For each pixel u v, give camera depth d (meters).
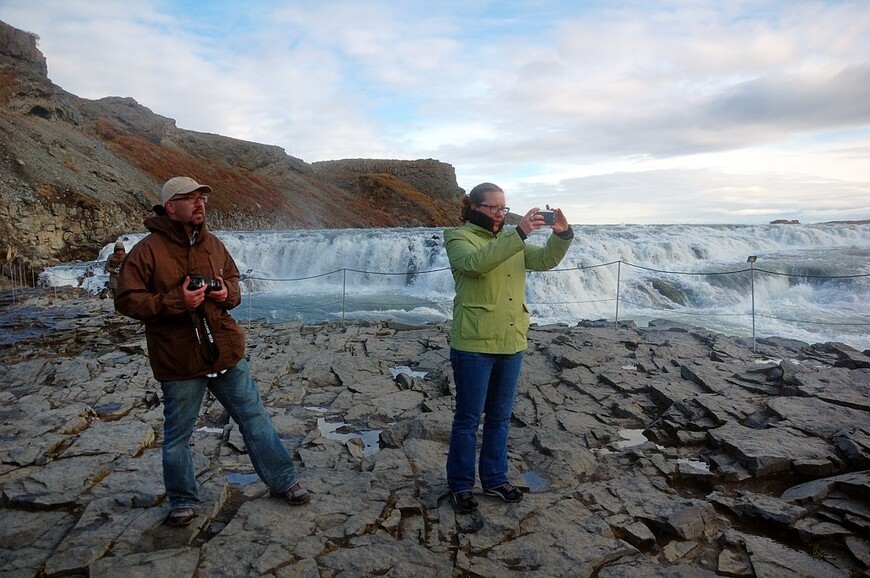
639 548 3.22
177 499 3.27
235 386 3.32
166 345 3.04
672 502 3.61
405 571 2.86
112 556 2.92
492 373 3.54
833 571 2.96
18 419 5.27
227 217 57.59
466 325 3.36
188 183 2.95
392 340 8.95
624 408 5.58
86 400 5.91
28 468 4.14
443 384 6.50
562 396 6.05
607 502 3.65
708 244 21.61
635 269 18.61
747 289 17.19
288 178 84.31
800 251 22.47
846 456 4.30
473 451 3.49
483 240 3.42
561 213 3.19
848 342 11.30
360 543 3.09
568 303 16.17
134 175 45.81
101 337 10.14
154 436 4.88
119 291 2.87
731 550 3.18
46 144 36.88
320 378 6.79
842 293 16.34
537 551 3.08
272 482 3.44
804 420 4.95
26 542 3.15
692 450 4.71
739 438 4.61
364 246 23.81
